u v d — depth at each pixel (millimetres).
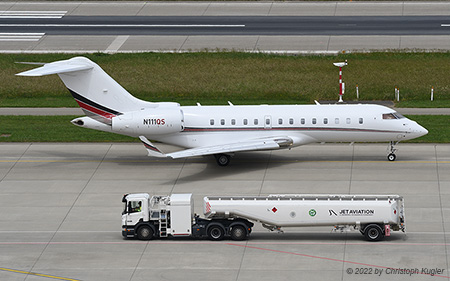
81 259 79312
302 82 156875
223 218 83688
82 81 108812
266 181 104062
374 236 81688
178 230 82438
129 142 126062
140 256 79625
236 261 77812
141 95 153375
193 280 73438
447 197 96000
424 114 136625
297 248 81125
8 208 95750
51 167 112562
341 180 103562
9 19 199625
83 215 93062
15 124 135000
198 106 113188
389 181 102500
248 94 152375
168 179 106062
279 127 110250
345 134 110125
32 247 83062
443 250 79688
